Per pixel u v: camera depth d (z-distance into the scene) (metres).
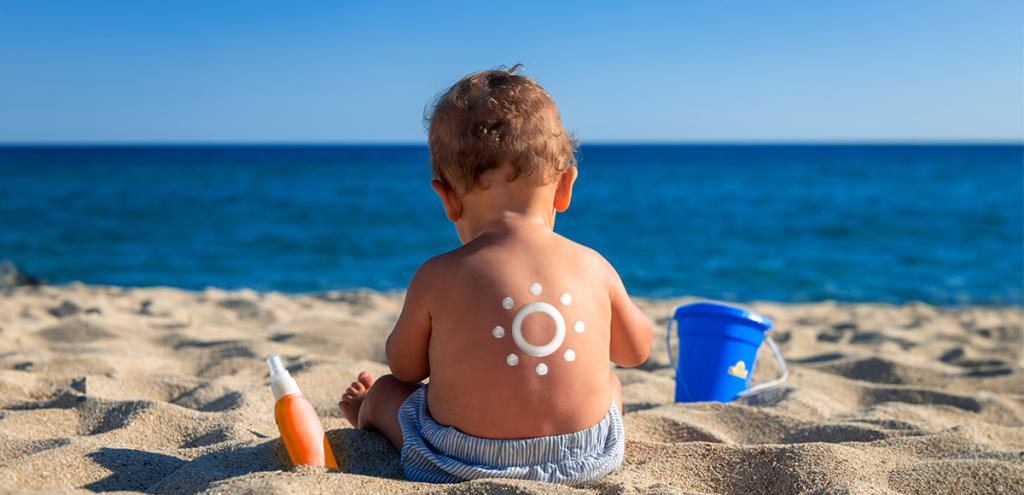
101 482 1.53
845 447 1.80
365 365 3.24
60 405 2.35
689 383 2.76
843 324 5.23
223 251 10.95
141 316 4.86
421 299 1.56
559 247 1.58
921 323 5.41
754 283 8.60
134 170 38.91
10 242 11.38
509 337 1.48
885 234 13.24
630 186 28.17
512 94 1.57
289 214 16.55
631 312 1.68
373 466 1.69
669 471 1.73
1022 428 2.35
